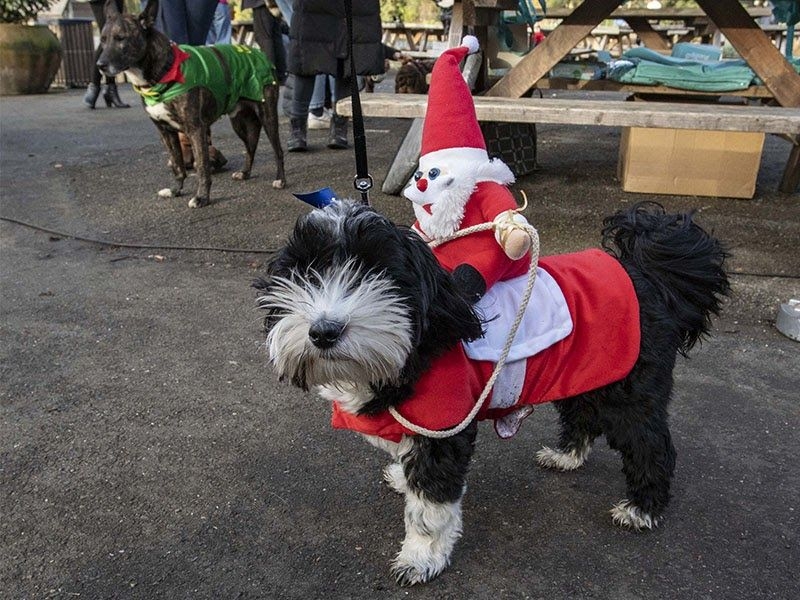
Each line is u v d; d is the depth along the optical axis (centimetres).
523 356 223
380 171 713
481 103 509
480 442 310
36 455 293
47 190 675
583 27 555
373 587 230
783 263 480
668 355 239
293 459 295
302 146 818
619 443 248
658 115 457
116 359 372
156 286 464
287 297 188
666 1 1711
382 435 217
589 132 973
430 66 952
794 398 339
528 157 704
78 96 1397
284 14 821
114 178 715
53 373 357
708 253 242
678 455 297
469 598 226
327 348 178
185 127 593
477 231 233
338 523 259
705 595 227
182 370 363
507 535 254
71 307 433
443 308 199
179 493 273
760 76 546
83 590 227
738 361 372
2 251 526
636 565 240
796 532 255
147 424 317
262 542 249
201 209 608
